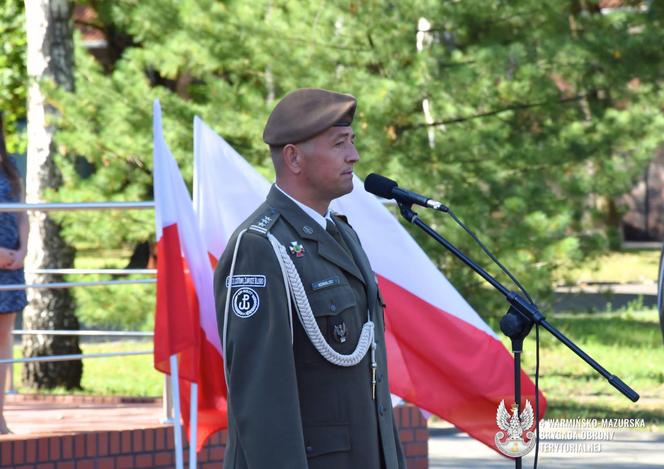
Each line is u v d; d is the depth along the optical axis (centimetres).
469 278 2644
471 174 2725
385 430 938
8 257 1623
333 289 913
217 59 2734
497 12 2697
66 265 2788
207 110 2727
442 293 1436
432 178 2622
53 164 2809
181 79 3572
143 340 3981
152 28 2802
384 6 2659
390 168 2586
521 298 1077
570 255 2620
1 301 1633
